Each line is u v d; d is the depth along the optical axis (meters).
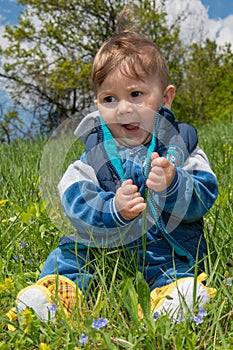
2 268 2.26
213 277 2.11
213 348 1.61
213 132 9.38
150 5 16.88
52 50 17.28
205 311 1.80
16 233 2.72
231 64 20.55
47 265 2.16
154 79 2.22
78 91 16.14
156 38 16.83
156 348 1.62
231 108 18.55
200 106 19.31
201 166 2.22
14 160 5.45
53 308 1.81
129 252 2.10
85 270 2.05
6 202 3.39
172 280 1.98
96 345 1.64
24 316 1.68
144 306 1.81
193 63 19.55
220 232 2.56
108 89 2.22
